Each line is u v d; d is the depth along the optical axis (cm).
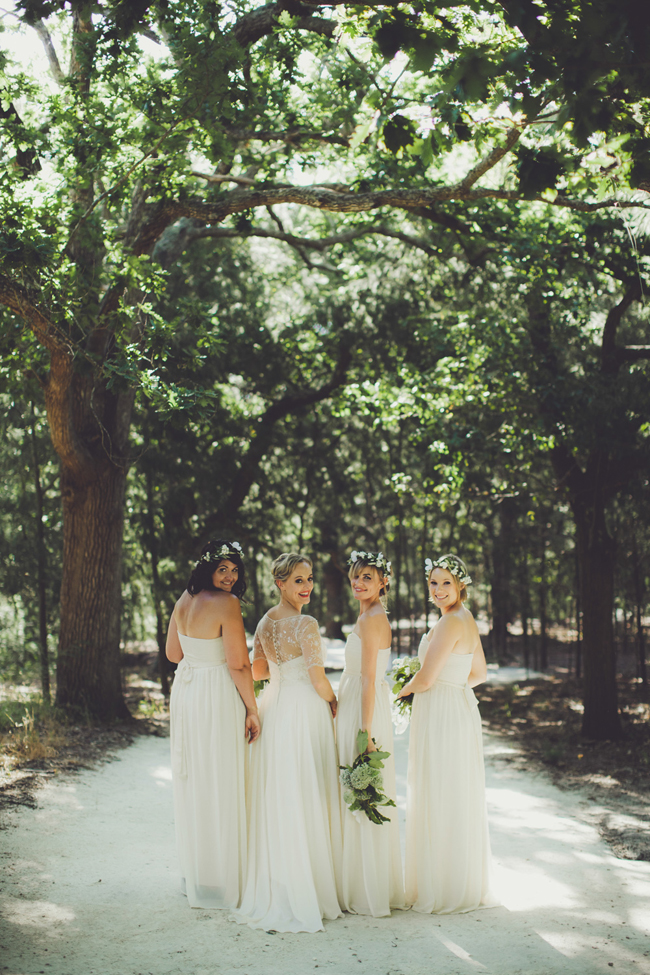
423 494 1304
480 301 1226
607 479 1067
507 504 1636
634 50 324
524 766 889
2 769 662
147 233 948
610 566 1088
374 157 1080
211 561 438
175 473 1422
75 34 777
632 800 725
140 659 2044
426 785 423
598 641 1075
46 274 754
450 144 503
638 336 1205
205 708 415
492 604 1966
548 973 322
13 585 1330
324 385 1719
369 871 405
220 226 1494
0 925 354
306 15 805
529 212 1188
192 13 695
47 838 494
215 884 406
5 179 754
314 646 419
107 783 674
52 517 1432
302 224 1680
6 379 909
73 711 966
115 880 430
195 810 407
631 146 471
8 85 795
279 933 367
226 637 425
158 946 345
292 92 1102
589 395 988
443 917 398
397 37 375
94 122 797
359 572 430
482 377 1064
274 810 401
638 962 336
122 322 810
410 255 1538
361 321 1633
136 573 1631
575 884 457
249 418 1675
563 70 348
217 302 1576
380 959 337
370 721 414
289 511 1945
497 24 520
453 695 429
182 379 840
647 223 945
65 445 939
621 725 1127
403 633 2705
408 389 1148
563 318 1102
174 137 784
